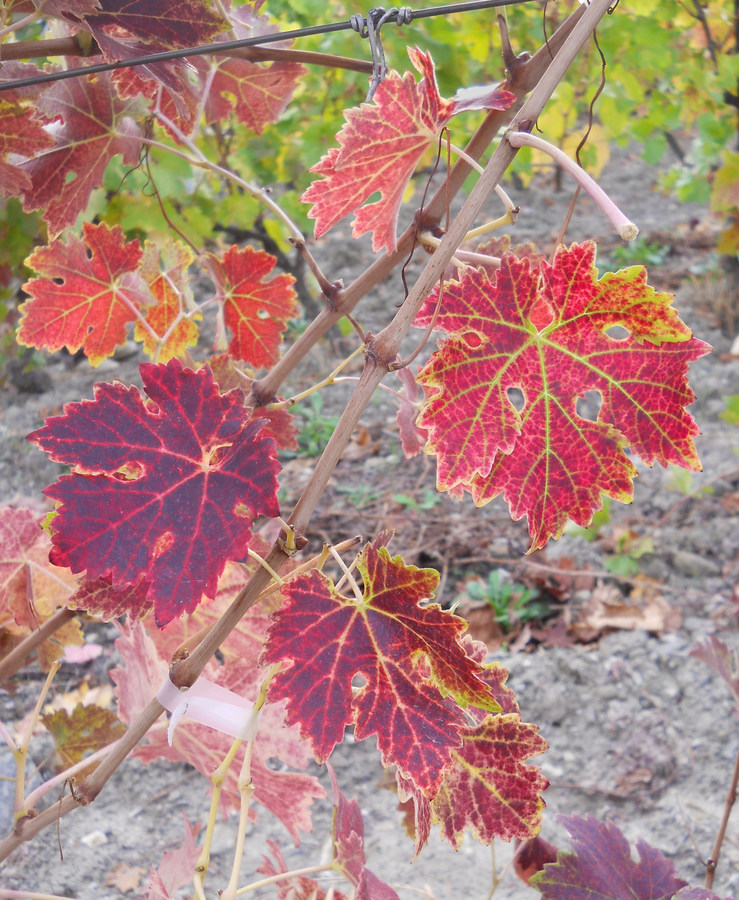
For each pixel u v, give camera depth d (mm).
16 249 1920
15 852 1487
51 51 591
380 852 1556
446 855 1552
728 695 1882
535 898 1441
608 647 2043
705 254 4266
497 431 475
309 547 2424
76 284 768
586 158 2562
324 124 2289
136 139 715
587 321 470
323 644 466
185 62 671
